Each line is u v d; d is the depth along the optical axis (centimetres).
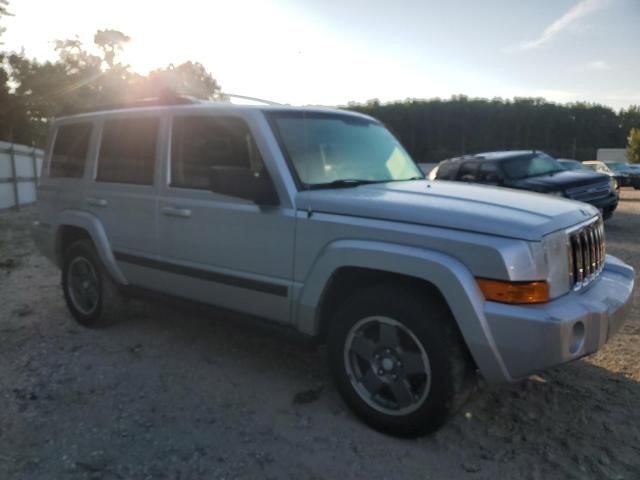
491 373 310
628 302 360
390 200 352
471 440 343
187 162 444
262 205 387
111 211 503
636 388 406
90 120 543
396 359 340
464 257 311
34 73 2900
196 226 430
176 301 463
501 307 301
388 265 329
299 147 402
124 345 502
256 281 394
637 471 309
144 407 386
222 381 427
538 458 324
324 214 362
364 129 480
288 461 321
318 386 419
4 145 1748
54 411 379
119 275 511
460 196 365
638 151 4978
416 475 309
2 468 313
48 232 580
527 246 303
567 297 322
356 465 318
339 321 360
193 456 326
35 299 663
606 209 1207
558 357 296
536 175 1197
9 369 450
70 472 310
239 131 409
